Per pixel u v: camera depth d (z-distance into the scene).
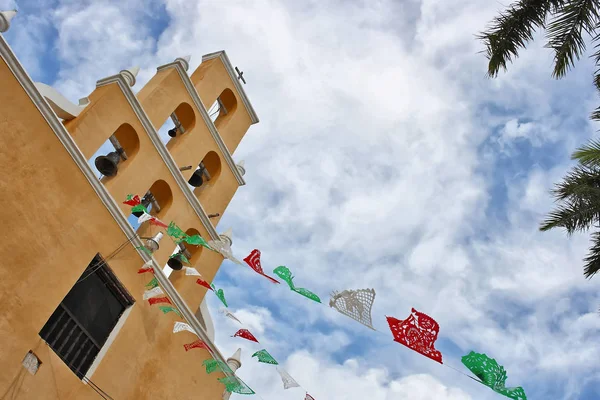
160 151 15.98
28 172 11.98
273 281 9.23
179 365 14.72
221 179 18.83
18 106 12.01
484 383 7.20
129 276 13.95
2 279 11.00
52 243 12.15
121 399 12.91
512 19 12.70
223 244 11.22
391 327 7.78
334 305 8.12
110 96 14.80
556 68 12.34
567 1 12.23
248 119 20.78
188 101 17.66
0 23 11.79
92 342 12.91
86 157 13.62
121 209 14.42
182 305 15.09
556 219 13.26
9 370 10.68
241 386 12.51
